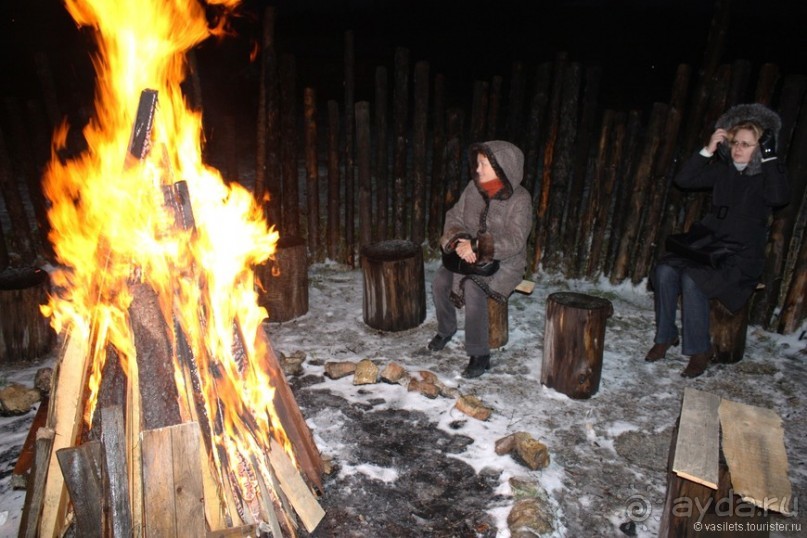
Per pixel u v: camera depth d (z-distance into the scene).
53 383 2.71
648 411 3.73
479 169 3.86
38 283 4.25
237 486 2.51
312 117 5.48
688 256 4.00
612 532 2.77
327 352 4.42
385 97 5.43
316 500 2.78
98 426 2.49
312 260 5.93
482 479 3.07
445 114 5.63
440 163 5.66
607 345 4.54
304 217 6.63
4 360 4.16
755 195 3.89
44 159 5.58
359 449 3.29
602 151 5.19
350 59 5.32
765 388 3.97
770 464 2.33
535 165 5.49
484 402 3.79
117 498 2.16
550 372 3.92
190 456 2.04
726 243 3.95
